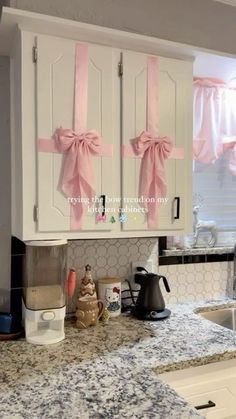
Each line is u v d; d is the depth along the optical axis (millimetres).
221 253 2057
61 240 1400
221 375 1328
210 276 2037
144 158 1517
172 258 1935
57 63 1358
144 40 1460
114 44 1465
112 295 1677
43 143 1338
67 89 1373
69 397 999
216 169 2186
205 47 1727
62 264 1478
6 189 1562
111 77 1453
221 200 2209
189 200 1626
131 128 1492
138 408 945
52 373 1138
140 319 1655
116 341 1397
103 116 1438
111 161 1454
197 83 2014
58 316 1405
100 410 937
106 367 1176
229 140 2070
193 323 1608
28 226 1335
